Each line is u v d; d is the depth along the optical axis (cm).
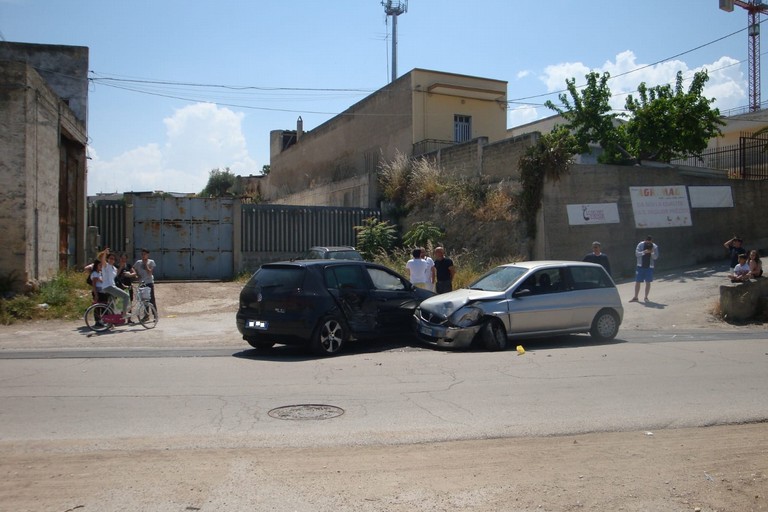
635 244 2255
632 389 838
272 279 1119
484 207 2297
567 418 699
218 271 2564
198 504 455
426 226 2388
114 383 852
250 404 740
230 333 1400
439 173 2692
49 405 730
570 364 1004
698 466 559
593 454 584
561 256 2111
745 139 2828
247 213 2586
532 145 2152
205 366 987
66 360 1043
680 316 1614
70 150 2316
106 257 1438
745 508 477
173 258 2523
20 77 1655
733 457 583
